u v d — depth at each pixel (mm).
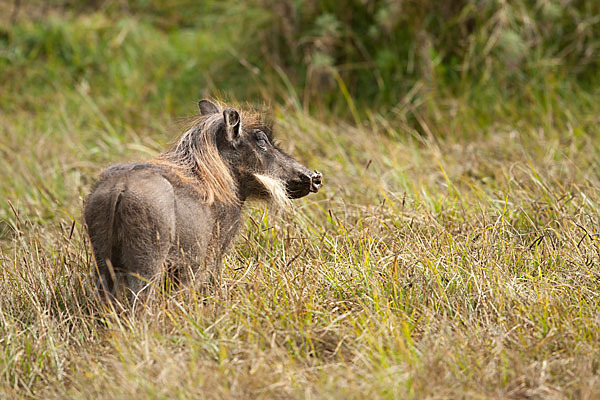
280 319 9242
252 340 8703
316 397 7574
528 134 17000
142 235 8906
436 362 8047
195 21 26734
